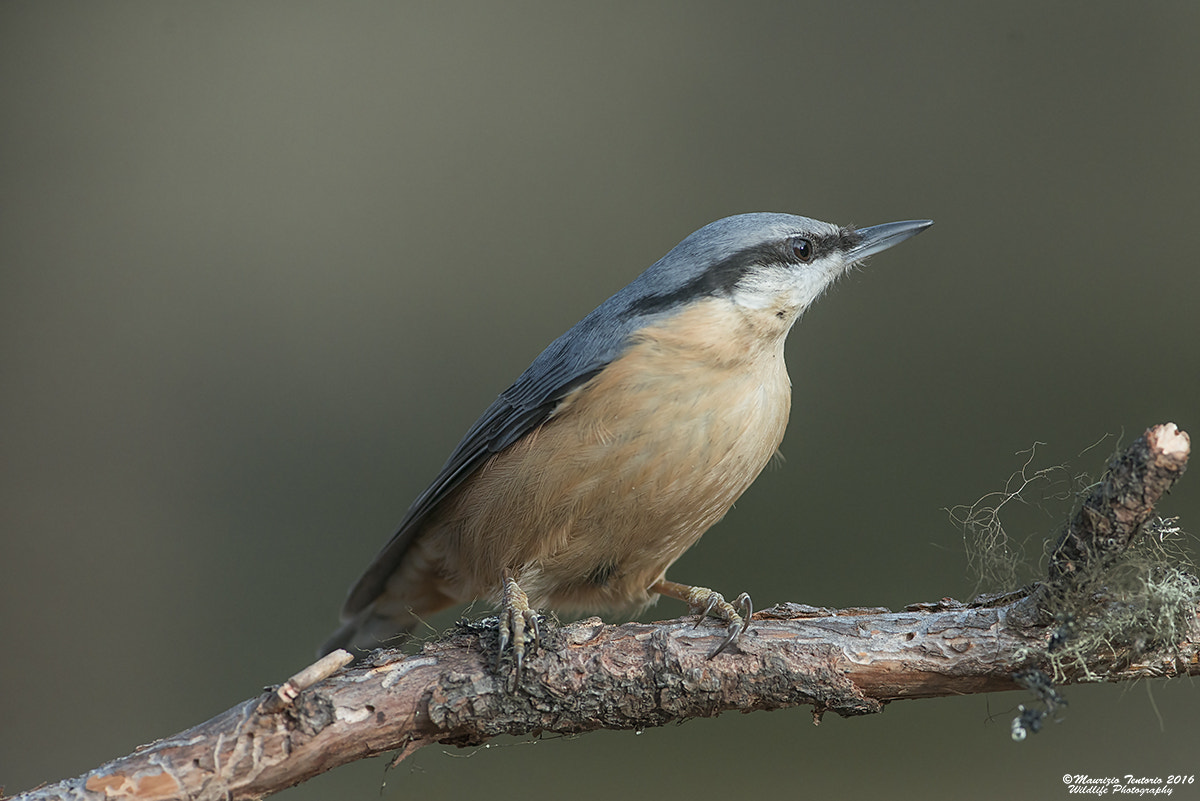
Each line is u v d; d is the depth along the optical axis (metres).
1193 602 4.39
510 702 4.68
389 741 4.61
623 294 6.18
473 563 6.22
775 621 4.93
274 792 4.43
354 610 7.09
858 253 6.53
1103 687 8.64
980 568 4.89
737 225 6.11
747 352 5.80
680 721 4.87
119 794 4.17
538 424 5.84
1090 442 9.59
